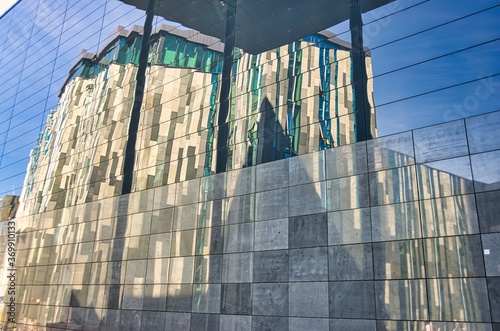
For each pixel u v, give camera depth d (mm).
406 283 14242
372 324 14617
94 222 27641
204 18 26234
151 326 21766
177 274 21562
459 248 13492
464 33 15648
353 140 17141
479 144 14070
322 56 19609
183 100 25297
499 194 13188
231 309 18781
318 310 16078
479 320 12562
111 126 29391
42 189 34156
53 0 41938
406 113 16109
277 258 17906
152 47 28812
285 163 18922
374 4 18594
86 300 26000
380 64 17516
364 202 16047
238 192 20328
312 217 17312
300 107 19484
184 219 22297
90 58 34438
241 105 22062
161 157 25062
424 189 14758
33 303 30469
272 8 22609
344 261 15930
